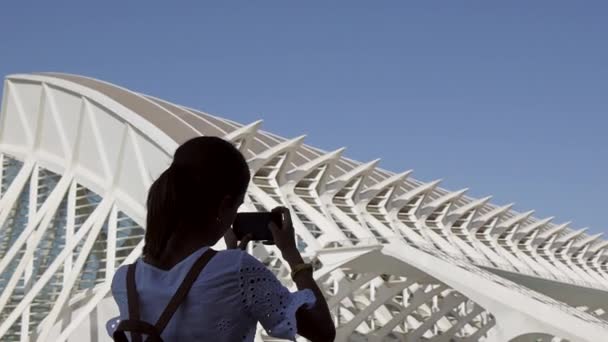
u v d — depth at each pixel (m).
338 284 34.09
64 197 44.03
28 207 45.38
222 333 3.09
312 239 32.84
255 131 35.72
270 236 3.60
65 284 35.25
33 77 46.19
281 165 37.06
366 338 37.59
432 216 45.88
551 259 54.00
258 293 3.12
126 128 39.94
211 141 3.43
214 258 3.14
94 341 35.50
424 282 36.25
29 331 40.28
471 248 45.00
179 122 40.47
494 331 30.05
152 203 3.28
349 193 39.88
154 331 3.01
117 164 40.31
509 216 58.19
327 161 38.38
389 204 42.00
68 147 43.69
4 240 45.50
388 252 32.44
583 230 56.72
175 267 3.17
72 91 43.25
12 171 47.91
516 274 45.41
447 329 42.97
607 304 53.88
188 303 3.08
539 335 29.94
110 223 39.22
